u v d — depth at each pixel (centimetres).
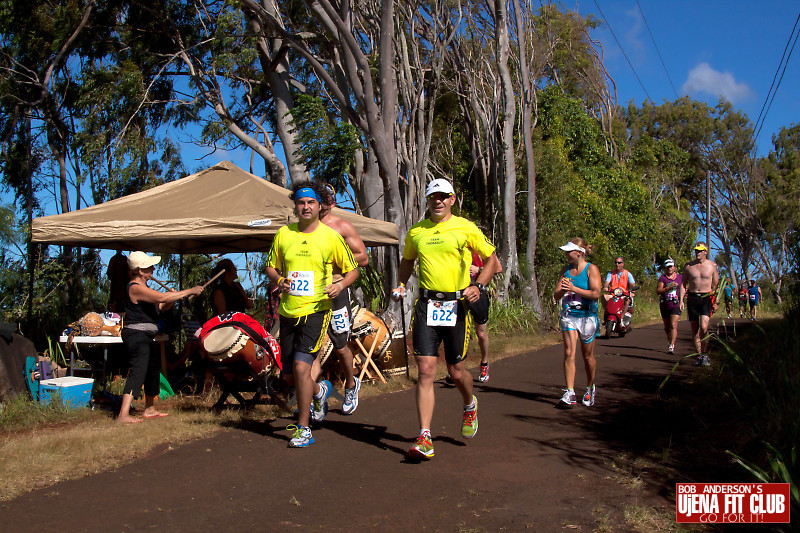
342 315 623
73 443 545
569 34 3123
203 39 1953
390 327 908
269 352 668
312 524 388
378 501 425
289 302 554
